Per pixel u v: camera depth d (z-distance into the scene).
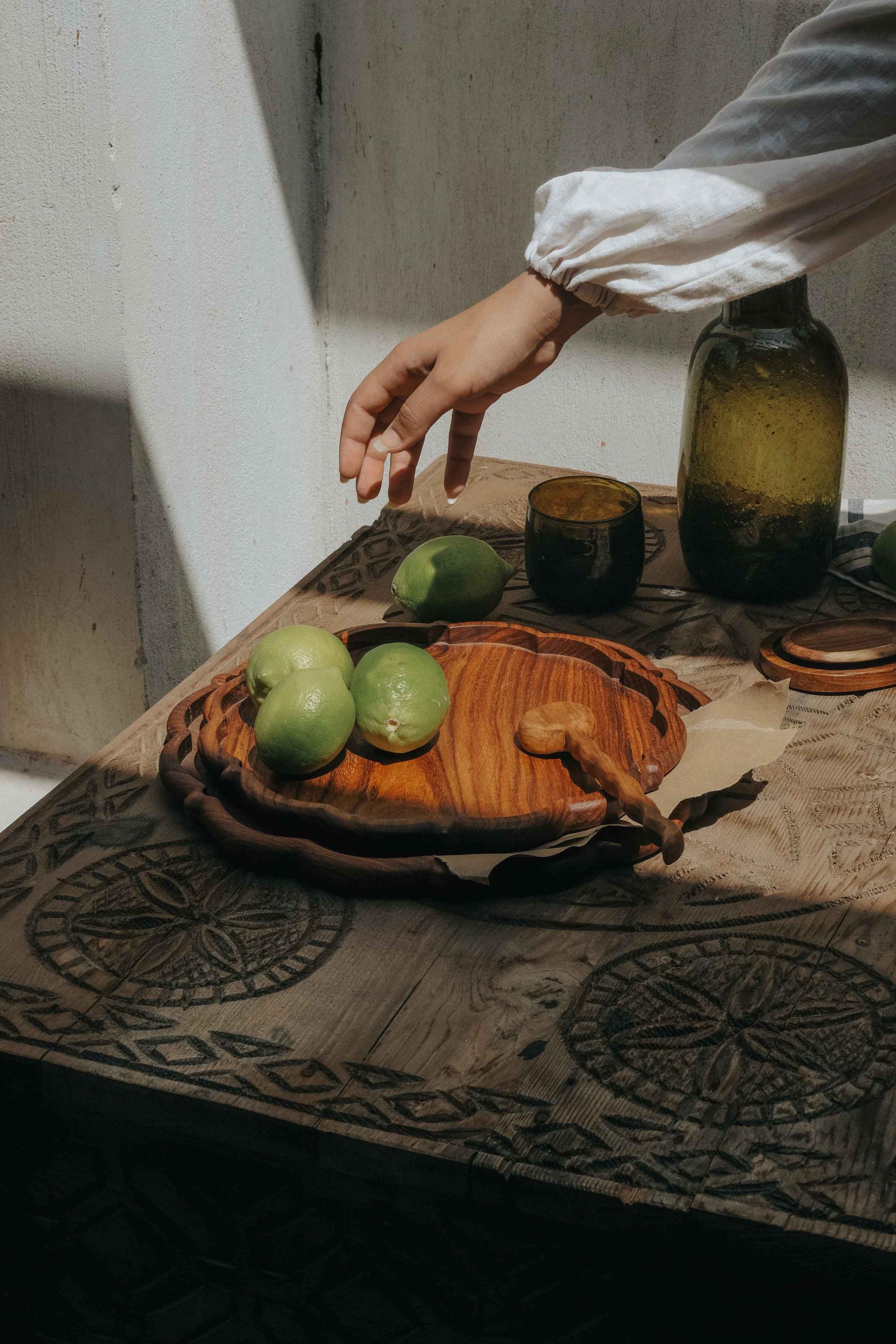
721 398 1.17
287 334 2.00
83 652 1.81
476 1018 0.77
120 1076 0.72
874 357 1.72
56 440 1.69
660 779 0.94
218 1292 0.78
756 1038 0.75
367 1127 0.69
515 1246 0.69
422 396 1.01
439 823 0.87
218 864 0.91
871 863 0.90
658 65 1.71
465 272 1.95
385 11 1.84
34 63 1.49
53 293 1.60
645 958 0.81
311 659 0.98
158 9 1.55
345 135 1.95
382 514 1.49
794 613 1.24
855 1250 0.62
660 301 0.98
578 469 1.99
